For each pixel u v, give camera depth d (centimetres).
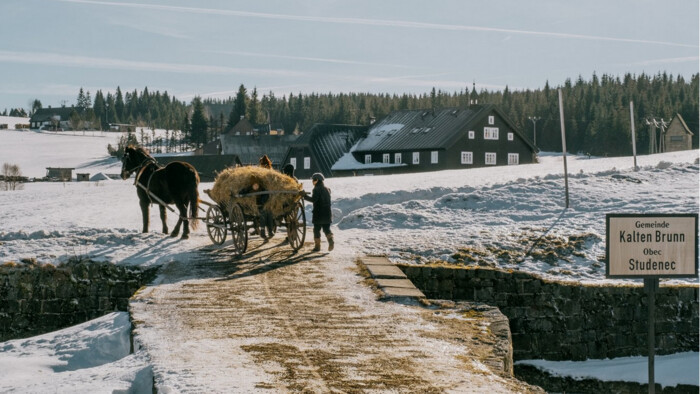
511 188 2914
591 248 2203
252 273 1588
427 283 1825
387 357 923
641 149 16638
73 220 2781
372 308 1252
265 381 801
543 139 18550
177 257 1802
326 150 8431
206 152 17212
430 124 8169
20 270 1747
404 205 2712
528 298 1831
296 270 1623
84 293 1747
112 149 18525
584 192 2841
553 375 1758
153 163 2098
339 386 786
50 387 853
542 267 2052
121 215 2944
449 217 2591
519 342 1827
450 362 905
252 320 1144
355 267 1667
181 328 1090
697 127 18312
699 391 1667
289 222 1864
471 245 2166
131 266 1745
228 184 1812
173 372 838
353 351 952
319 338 1025
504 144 8106
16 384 932
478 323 1141
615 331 1841
